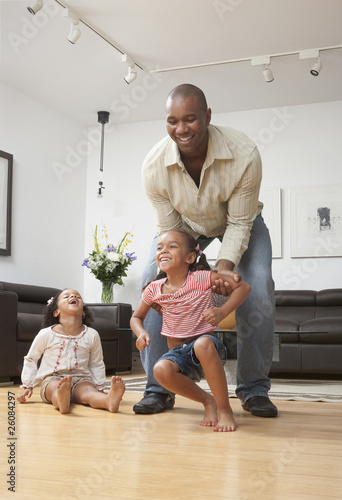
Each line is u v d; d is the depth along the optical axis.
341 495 0.99
